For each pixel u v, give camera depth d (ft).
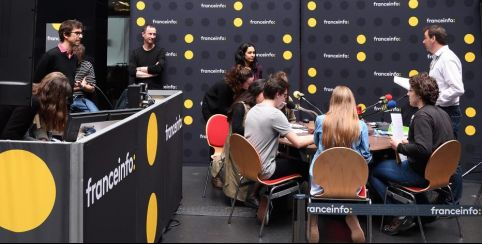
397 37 18.06
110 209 7.47
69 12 19.31
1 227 6.92
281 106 13.21
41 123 9.47
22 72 8.08
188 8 18.83
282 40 18.62
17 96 8.12
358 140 10.85
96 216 6.94
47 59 14.74
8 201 6.87
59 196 6.68
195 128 19.10
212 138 15.29
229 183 13.78
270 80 12.20
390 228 12.00
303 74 18.69
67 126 8.26
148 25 18.35
